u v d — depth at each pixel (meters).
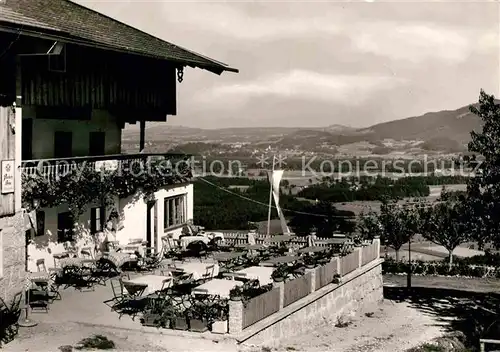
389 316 28.66
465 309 31.77
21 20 17.34
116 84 26.16
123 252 25.30
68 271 22.50
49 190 21.45
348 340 22.42
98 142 28.75
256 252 28.28
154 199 28.75
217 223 50.75
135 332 17.34
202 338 17.14
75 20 23.98
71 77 23.34
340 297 25.89
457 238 46.28
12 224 17.53
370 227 47.84
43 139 24.92
